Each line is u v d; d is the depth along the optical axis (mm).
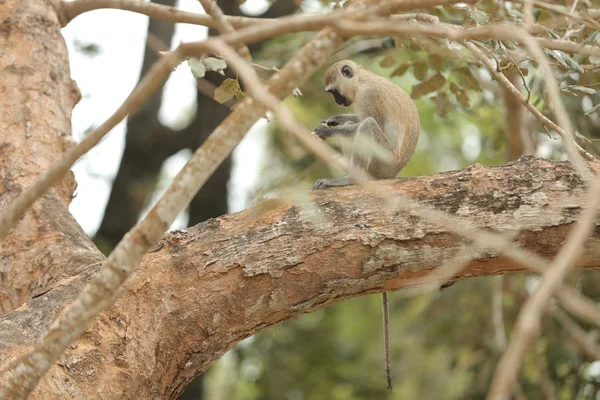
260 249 6195
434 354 15062
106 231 15539
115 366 6074
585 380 12258
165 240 6371
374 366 17328
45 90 8250
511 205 5980
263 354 17156
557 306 11844
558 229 5918
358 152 8406
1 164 7793
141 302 6230
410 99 9094
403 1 3834
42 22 8492
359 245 6090
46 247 7227
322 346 17734
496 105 12641
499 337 11156
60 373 5871
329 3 8508
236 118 4223
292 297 6242
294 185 4926
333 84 9609
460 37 3877
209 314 6242
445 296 13695
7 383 4605
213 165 4309
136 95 3879
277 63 13008
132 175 15875
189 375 6473
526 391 12422
